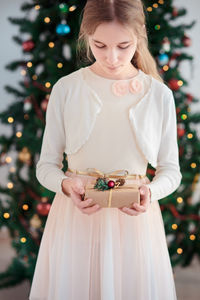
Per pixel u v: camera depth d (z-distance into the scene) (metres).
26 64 2.48
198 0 3.25
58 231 1.41
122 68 1.33
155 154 1.42
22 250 2.53
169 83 2.38
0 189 2.55
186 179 2.50
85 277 1.36
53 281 1.40
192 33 3.28
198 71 3.31
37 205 2.42
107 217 1.36
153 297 1.37
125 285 1.36
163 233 1.48
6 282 2.60
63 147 1.50
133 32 1.27
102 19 1.23
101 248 1.35
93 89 1.42
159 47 2.35
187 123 2.48
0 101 3.45
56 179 1.37
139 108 1.40
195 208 2.62
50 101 1.46
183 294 2.59
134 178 1.40
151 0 2.40
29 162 2.51
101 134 1.39
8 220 2.52
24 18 2.46
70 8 2.30
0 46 3.40
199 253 2.76
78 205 1.27
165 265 1.43
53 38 2.40
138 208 1.25
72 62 2.36
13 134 2.52
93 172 1.39
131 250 1.36
